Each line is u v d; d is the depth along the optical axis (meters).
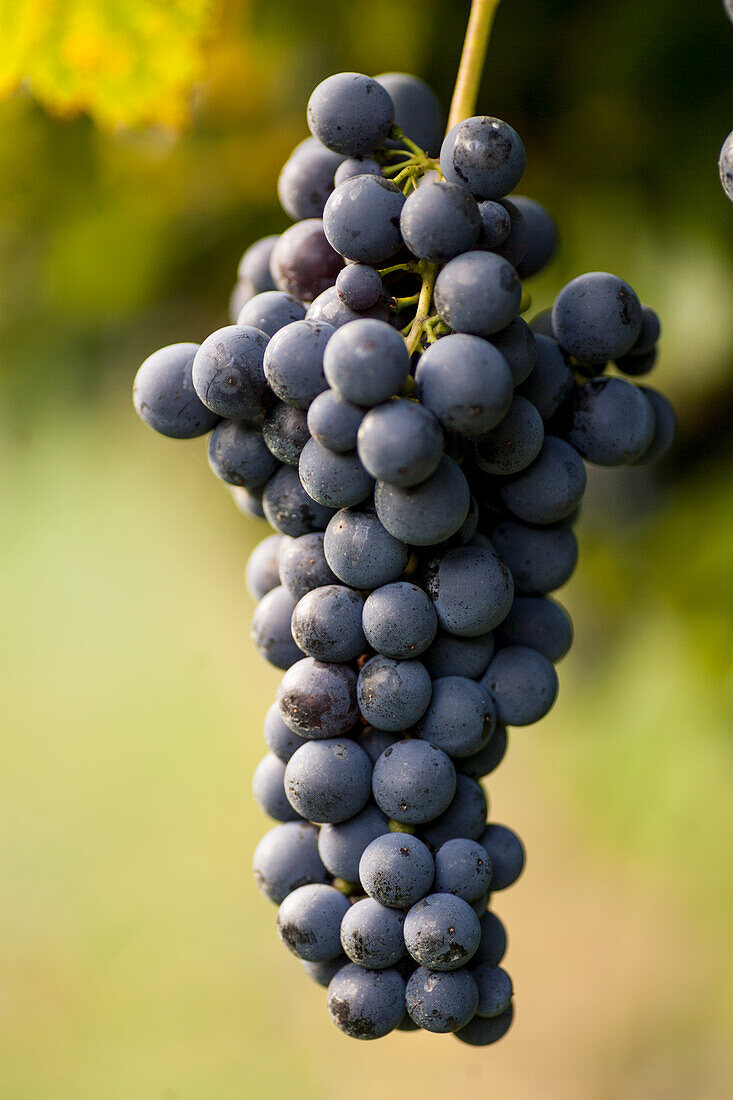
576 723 1.05
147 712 2.20
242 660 2.19
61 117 0.82
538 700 0.68
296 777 0.66
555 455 0.68
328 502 0.65
